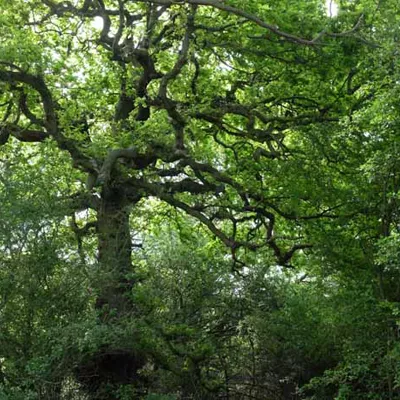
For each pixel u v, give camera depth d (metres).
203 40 21.39
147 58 21.31
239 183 22.91
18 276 17.39
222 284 23.59
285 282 24.73
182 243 24.70
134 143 20.91
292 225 23.39
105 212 21.94
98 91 23.86
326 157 21.22
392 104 15.79
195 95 22.22
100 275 18.88
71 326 17.23
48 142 21.00
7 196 17.59
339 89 22.06
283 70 22.36
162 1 19.38
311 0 21.86
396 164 16.39
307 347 22.11
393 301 17.84
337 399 17.28
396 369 16.44
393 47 17.02
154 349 19.45
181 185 22.41
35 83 19.64
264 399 23.56
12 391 16.80
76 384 19.27
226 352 23.61
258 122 24.80
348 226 19.56
